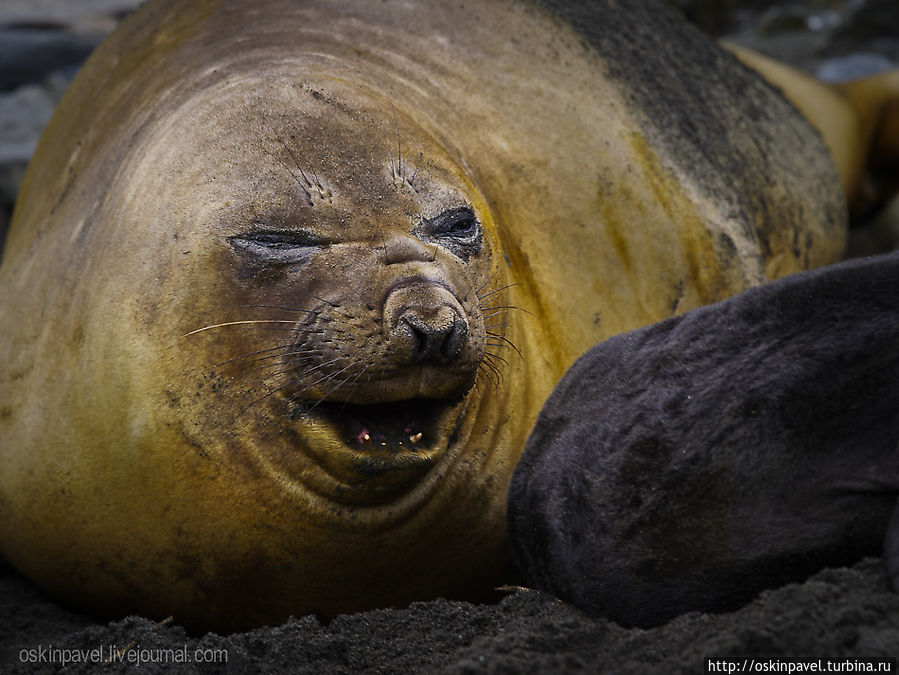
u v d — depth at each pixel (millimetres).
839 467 12461
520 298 18812
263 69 17750
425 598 17438
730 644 11023
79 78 22812
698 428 13258
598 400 14461
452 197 16469
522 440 17719
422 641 13992
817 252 28203
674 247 22391
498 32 22125
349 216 15523
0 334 18578
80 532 16672
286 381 15125
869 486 12242
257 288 15312
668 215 22531
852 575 11734
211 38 19484
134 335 15812
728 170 25109
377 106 17250
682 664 11078
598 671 11508
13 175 34656
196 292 15523
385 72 19375
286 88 16875
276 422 15312
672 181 23094
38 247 19125
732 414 13109
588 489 13906
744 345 13578
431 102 19578
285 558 16062
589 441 14172
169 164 16469
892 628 10844
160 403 15609
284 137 16141
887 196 34812
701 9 51844
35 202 21328
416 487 16141
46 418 16781
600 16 25109
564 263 20172
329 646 14156
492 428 17156
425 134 17766
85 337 16391
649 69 25078
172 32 20484
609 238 21203
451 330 14500
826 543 12422
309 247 15328
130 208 16578
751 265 23969
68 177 19891
